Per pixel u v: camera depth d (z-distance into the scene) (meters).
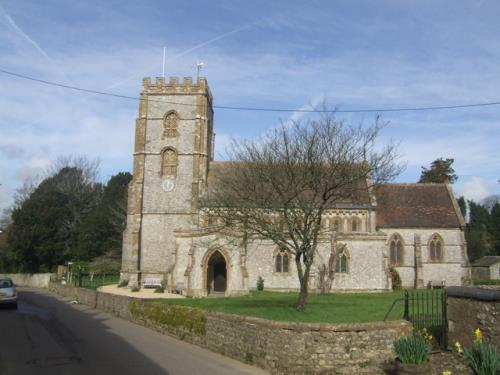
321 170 27.08
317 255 45.75
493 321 13.37
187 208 54.06
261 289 45.88
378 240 46.34
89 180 94.31
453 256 53.81
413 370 12.38
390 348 14.45
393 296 37.81
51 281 62.88
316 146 27.47
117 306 30.66
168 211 54.31
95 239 80.25
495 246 93.44
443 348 14.80
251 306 29.11
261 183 28.58
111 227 80.75
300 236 27.44
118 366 15.31
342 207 51.78
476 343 11.61
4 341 20.36
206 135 56.38
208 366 15.34
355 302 32.09
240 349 16.28
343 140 30.47
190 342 19.92
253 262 46.41
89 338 21.20
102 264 70.94
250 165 29.09
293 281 46.00
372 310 26.45
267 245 46.62
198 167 54.78
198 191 50.28
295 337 14.10
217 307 28.47
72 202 90.25
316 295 39.84
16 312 32.91
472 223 97.81
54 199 81.25
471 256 86.69
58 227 79.88
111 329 24.25
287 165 27.27
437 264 53.66
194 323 19.66
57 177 91.56
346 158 27.50
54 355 17.19
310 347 14.01
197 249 42.88
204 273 42.47
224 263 45.12
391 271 49.34
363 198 40.34
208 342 18.45
